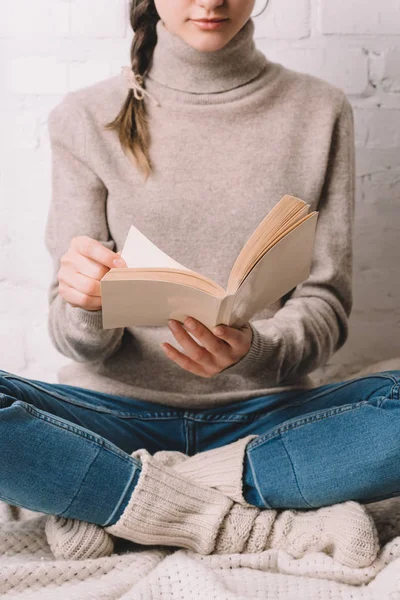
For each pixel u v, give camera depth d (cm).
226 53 169
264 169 169
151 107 173
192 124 171
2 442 130
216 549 140
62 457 134
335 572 132
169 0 161
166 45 170
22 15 206
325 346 165
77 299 142
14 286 215
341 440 137
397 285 215
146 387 166
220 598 120
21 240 214
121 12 205
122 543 148
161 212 167
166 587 125
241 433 163
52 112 177
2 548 143
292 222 128
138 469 139
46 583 131
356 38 205
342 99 179
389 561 134
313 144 173
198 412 165
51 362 216
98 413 157
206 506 141
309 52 206
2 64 208
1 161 212
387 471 134
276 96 175
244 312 135
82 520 139
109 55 207
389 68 206
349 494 138
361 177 211
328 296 170
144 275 122
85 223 170
